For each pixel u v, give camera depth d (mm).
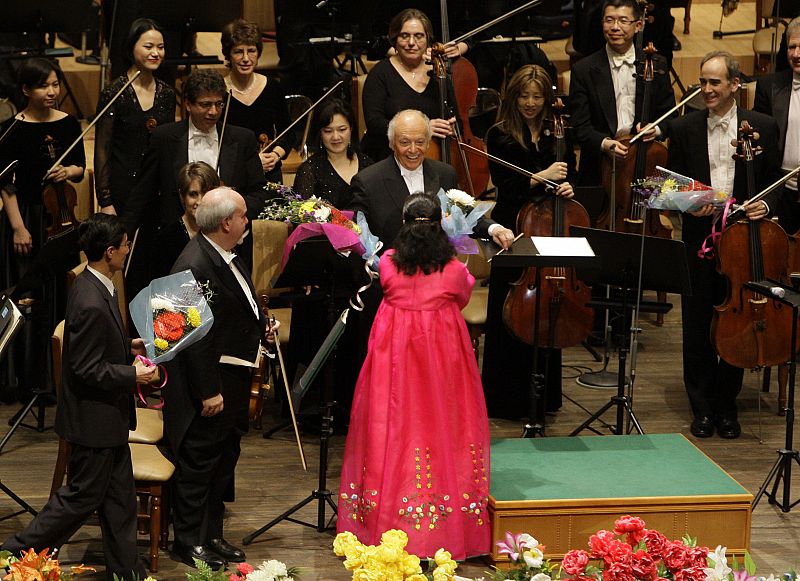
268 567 12984
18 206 24328
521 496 18688
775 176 23438
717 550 13320
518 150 23891
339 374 23547
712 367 24109
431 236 18375
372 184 20859
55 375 17828
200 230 17859
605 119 26172
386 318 18625
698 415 24016
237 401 18359
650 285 21375
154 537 18438
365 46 32188
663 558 13414
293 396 18578
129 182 24641
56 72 24516
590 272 21797
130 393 17516
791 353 20672
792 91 24906
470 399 18578
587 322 23000
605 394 25656
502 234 20125
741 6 42188
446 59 25266
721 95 22812
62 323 18094
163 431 18938
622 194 25688
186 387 18047
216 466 18547
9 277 24609
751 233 22406
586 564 13375
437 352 18312
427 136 20562
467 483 18375
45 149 24172
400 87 25766
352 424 18984
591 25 30750
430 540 18062
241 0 29812
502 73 31938
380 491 18234
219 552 18781
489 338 24156
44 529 17016
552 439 21344
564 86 35062
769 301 22688
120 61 29812
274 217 19938
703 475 19703
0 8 28375
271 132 26078
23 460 22297
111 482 17344
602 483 19297
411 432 18188
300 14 30719
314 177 23656
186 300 16922
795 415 24891
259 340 18469
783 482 21422
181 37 30672
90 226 16734
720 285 23719
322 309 23188
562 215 23141
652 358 27766
